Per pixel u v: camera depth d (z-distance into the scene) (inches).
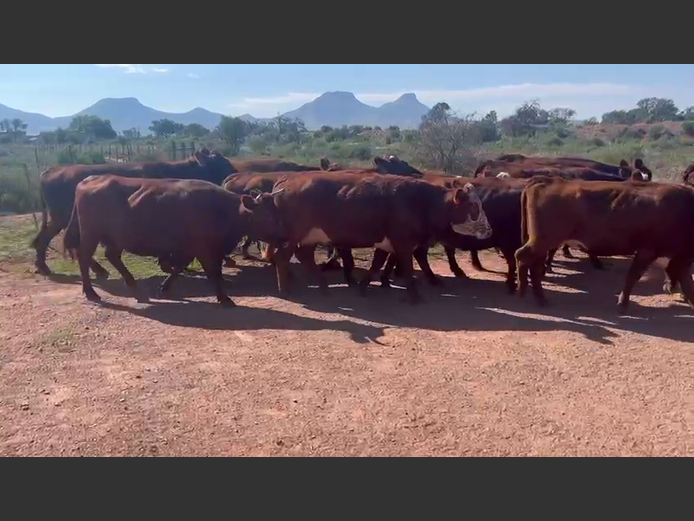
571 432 221.6
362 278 451.2
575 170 560.7
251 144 1715.1
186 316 349.7
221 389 255.0
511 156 680.4
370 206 381.1
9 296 384.2
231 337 315.3
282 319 346.3
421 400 245.8
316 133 2469.2
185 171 548.7
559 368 277.0
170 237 372.8
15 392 252.1
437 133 1109.1
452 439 217.0
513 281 417.4
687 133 2188.7
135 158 1179.9
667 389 256.2
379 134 2285.9
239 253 533.6
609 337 318.0
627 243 358.6
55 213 450.6
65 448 211.0
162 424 226.7
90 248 382.3
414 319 349.7
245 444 213.8
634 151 1374.3
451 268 460.4
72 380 263.4
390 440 216.2
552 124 2714.1
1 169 1002.1
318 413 235.0
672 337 318.7
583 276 466.3
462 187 400.8
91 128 2559.1
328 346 302.8
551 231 368.5
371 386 257.9
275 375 268.4
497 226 418.0
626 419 231.0
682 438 217.5
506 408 239.1
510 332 325.4
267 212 383.6
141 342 307.6
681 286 371.6
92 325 331.0
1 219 665.0
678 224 350.0
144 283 420.8
